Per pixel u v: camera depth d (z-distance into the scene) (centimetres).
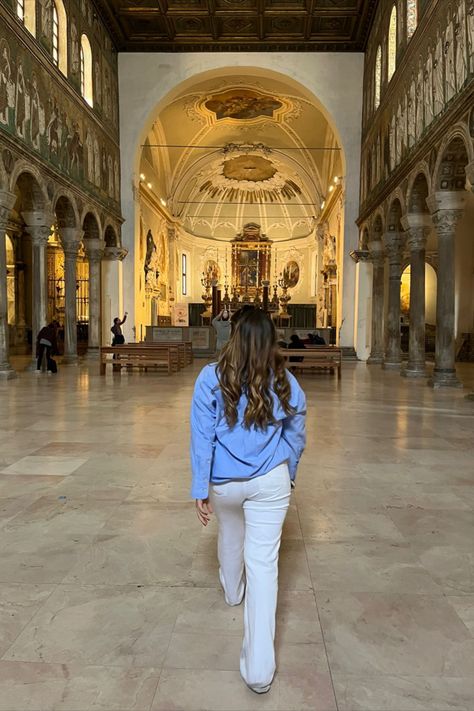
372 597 298
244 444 223
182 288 4391
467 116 1038
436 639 259
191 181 3997
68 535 381
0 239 1343
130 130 2378
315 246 4322
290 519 416
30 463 572
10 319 2664
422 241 1508
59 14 1712
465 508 443
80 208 1866
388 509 440
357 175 2347
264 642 218
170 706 212
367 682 228
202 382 232
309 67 2331
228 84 2712
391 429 771
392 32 1794
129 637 258
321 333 2552
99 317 2142
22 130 1405
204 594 299
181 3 2042
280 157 3650
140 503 448
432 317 2639
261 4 2036
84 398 1072
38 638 256
